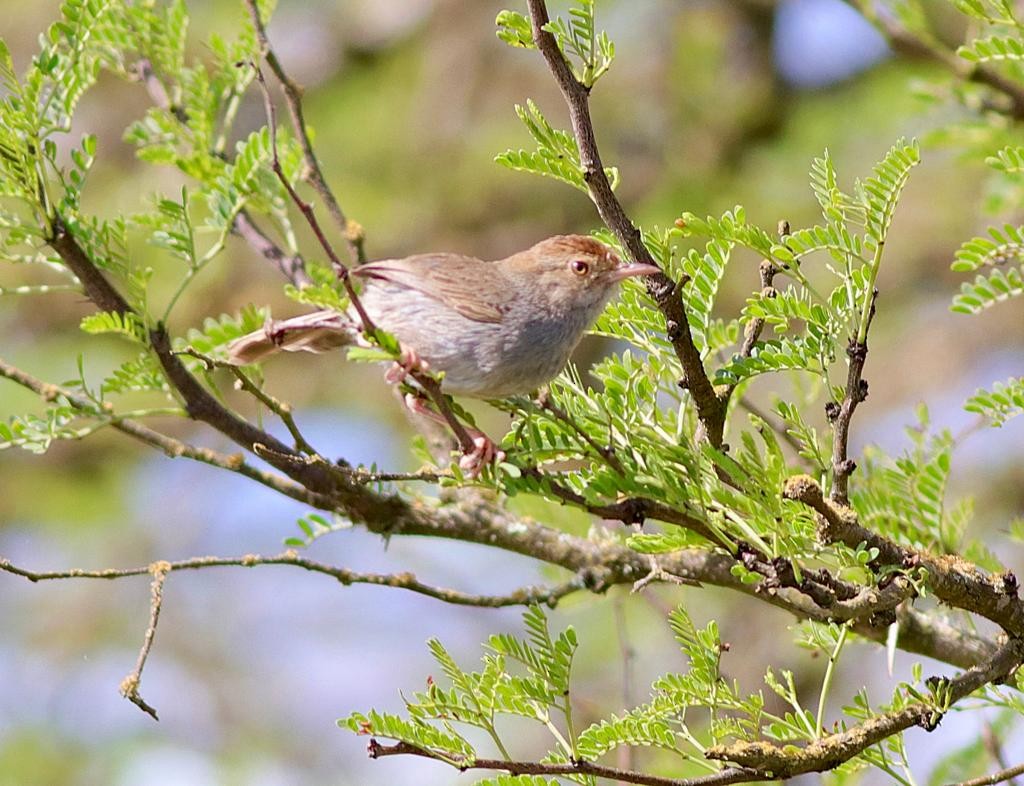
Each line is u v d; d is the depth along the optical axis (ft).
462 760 21.76
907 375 66.54
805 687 56.70
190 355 29.45
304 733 70.95
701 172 69.51
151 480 75.15
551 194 70.79
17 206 37.73
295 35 75.61
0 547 72.90
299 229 65.98
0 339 69.51
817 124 68.69
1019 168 25.94
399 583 29.60
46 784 67.10
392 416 70.28
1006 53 26.53
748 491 23.91
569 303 31.96
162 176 67.00
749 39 72.79
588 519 34.50
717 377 24.89
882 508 28.73
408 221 70.59
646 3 73.72
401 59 73.92
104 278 28.86
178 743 69.56
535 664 23.34
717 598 59.16
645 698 54.75
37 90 28.71
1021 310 66.13
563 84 22.98
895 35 37.93
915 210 68.03
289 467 29.86
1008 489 62.75
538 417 26.04
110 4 30.50
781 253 24.12
